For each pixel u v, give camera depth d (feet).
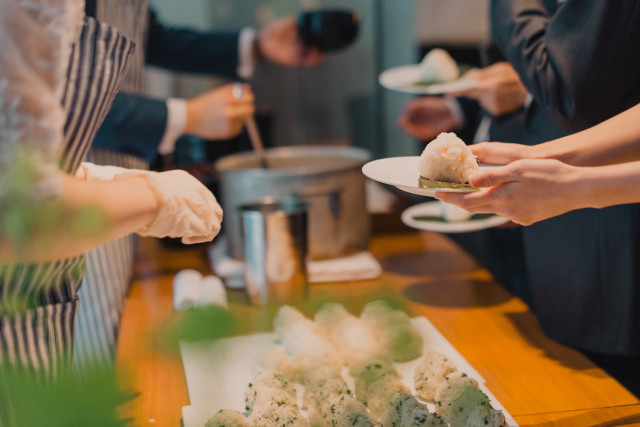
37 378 3.16
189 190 3.73
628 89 4.36
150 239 6.60
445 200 3.97
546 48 4.44
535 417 4.08
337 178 5.75
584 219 4.61
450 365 4.24
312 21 6.10
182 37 6.72
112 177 3.98
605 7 4.21
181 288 5.20
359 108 8.71
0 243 3.07
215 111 5.66
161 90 8.09
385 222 6.61
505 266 6.45
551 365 4.53
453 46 8.25
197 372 4.35
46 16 3.01
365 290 5.47
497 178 3.91
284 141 8.59
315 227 5.76
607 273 4.58
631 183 3.86
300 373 4.41
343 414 3.90
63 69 3.13
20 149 2.91
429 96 7.40
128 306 5.33
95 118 3.69
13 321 3.51
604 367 4.73
